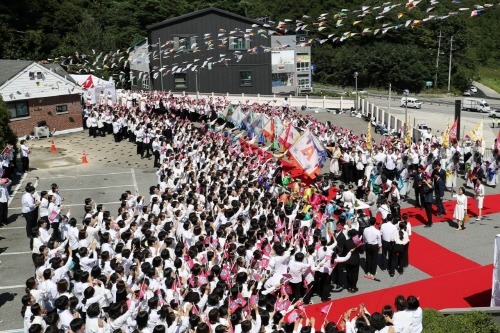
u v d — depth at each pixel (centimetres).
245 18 5572
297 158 2259
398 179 2422
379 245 1614
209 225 1541
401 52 8775
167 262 1280
